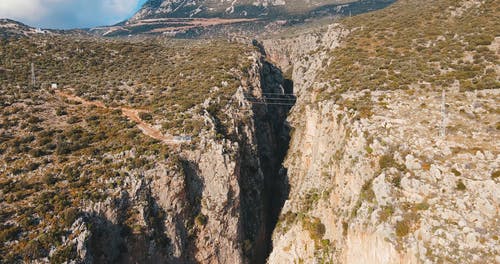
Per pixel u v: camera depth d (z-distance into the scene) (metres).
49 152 44.16
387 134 40.44
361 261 35.53
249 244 52.28
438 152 35.75
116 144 48.25
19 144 44.16
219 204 49.03
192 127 53.81
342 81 59.75
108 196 39.94
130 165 44.44
